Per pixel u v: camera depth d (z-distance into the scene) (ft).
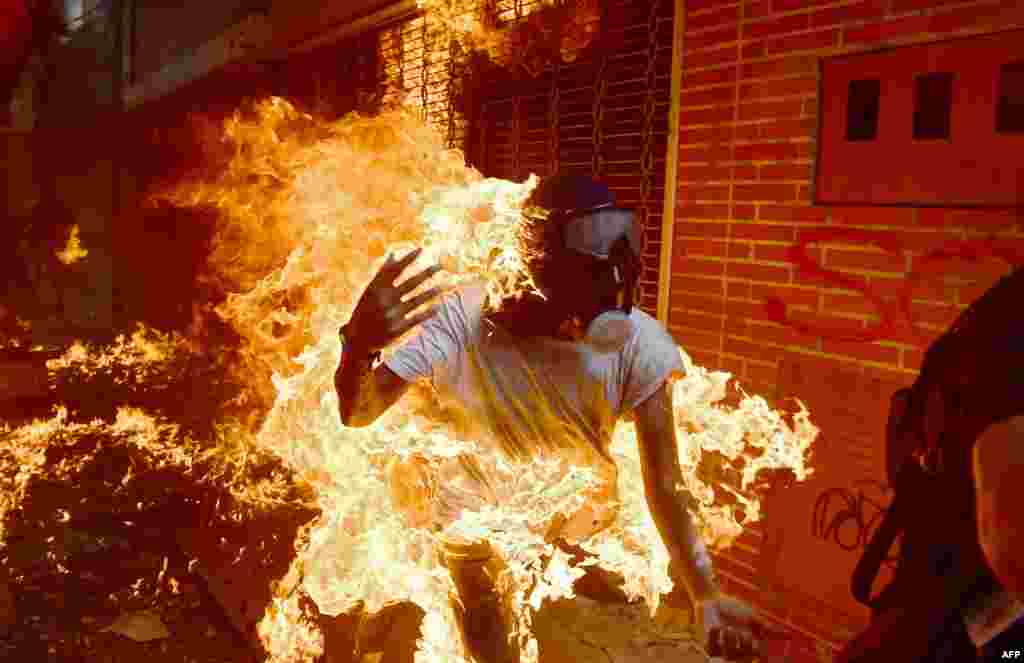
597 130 16.81
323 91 30.60
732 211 13.51
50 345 40.75
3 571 15.97
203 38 41.57
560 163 18.26
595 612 13.44
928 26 10.77
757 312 13.12
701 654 12.25
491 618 9.66
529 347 8.70
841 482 11.83
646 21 15.71
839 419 11.89
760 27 12.95
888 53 11.21
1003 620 4.81
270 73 35.09
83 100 62.39
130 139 52.54
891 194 11.25
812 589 12.16
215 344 36.91
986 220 10.23
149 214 48.39
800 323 12.48
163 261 46.19
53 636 13.71
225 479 20.76
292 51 31.86
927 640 5.12
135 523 18.40
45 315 51.78
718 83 13.69
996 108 10.11
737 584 13.51
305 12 29.27
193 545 16.93
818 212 12.18
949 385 5.14
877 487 11.37
